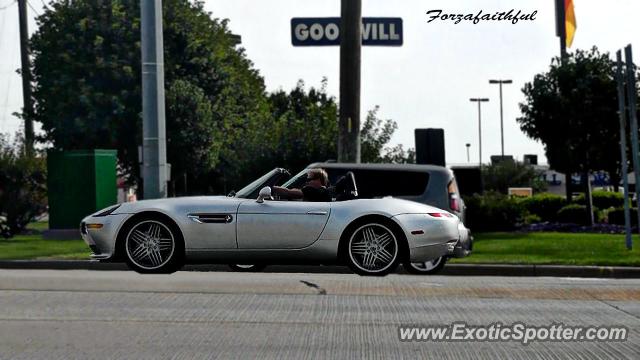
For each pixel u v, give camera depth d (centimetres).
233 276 1639
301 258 1585
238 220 1574
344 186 1742
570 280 1736
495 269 2006
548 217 4181
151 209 1589
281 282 1517
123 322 1129
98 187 3025
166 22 6100
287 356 941
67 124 5769
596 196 4531
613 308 1274
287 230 1570
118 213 1597
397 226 1573
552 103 3575
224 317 1168
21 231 3481
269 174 1723
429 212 1591
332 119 3347
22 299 1308
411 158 3350
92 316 1170
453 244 1608
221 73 6284
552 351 979
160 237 1595
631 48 2388
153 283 1492
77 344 998
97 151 3022
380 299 1338
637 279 1881
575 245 2581
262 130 3347
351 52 2525
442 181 2053
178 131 5888
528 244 2625
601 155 3550
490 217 3562
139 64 5853
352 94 2533
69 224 3025
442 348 988
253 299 1322
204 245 1580
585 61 3588
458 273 2009
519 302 1327
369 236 1577
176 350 969
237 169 3341
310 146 3272
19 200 3353
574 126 3556
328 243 1571
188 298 1327
